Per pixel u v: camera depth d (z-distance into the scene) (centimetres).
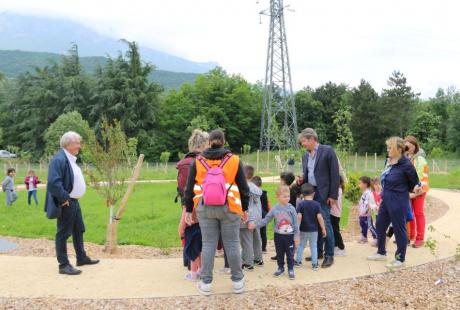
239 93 7044
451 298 593
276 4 5112
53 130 4894
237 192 582
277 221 662
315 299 580
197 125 4356
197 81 7362
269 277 664
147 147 6450
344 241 938
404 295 600
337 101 7250
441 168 3797
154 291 602
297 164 2434
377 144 6650
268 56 5184
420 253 799
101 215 1429
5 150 6681
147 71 6731
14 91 7488
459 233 992
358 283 639
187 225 635
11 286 618
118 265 728
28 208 1689
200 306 555
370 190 901
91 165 1094
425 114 6850
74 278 655
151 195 2006
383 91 7088
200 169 581
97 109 6450
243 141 7169
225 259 685
